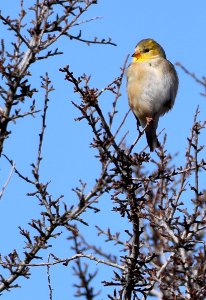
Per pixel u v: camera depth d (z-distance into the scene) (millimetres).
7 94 8828
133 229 10461
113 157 9570
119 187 9938
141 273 10359
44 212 9719
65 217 9648
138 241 10484
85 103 9516
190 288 9555
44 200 9719
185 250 10328
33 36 8922
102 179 9625
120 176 10203
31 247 9734
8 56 8828
